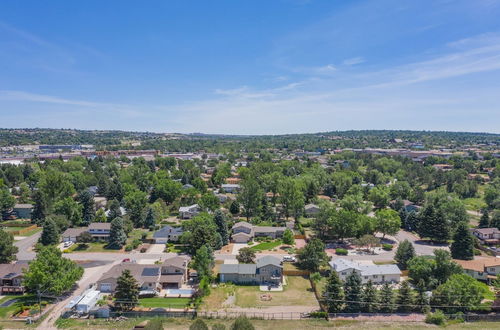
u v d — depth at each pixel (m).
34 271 60.94
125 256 88.44
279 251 94.38
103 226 102.25
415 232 112.44
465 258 86.00
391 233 101.25
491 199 139.88
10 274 69.06
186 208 128.25
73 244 96.69
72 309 60.97
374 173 186.88
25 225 113.88
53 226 94.94
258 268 74.88
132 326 56.72
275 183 142.12
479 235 101.19
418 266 71.25
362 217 100.44
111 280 68.19
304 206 128.62
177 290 69.44
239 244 100.31
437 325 57.34
